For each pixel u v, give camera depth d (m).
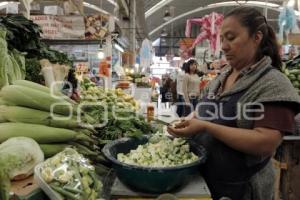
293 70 3.59
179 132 1.29
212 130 1.24
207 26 7.58
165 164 1.24
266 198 1.38
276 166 3.26
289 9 5.96
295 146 3.18
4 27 2.11
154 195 1.19
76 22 4.94
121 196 1.19
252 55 1.30
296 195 3.17
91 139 1.41
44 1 5.63
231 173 1.31
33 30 2.40
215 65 8.41
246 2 16.67
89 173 1.00
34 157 1.08
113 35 5.87
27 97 1.27
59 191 0.92
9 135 1.20
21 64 1.89
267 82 1.23
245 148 1.19
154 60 22.61
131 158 1.29
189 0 18.09
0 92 1.33
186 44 14.96
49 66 2.03
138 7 13.77
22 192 0.95
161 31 27.89
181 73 7.54
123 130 1.77
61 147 1.28
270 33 1.34
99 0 13.76
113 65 7.27
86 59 5.41
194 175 1.33
